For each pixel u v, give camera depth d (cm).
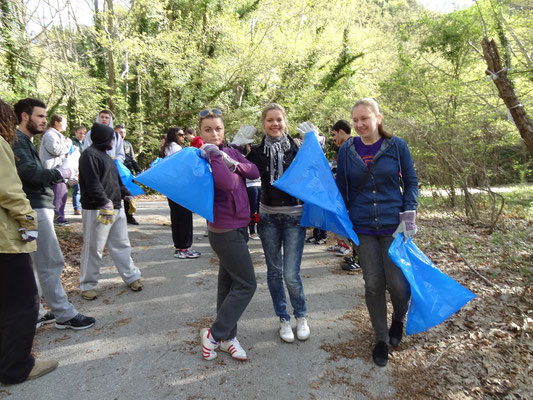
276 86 1535
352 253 486
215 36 1609
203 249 550
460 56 1127
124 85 1655
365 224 264
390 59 1897
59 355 267
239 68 1445
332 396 224
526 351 262
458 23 1070
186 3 1568
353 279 425
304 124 294
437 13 1164
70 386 232
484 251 508
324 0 1652
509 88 354
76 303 356
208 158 237
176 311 340
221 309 249
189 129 534
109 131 347
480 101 717
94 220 350
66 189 671
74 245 538
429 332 298
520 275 412
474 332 293
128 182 498
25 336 233
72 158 437
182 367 252
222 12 1541
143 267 461
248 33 1522
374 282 261
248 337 294
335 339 292
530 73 554
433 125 703
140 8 1434
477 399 220
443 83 773
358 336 297
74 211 794
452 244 540
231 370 249
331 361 261
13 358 230
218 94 1551
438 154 701
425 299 256
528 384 228
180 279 421
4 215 219
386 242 263
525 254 480
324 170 273
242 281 249
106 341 287
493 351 266
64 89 1096
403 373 247
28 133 293
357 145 275
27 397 221
